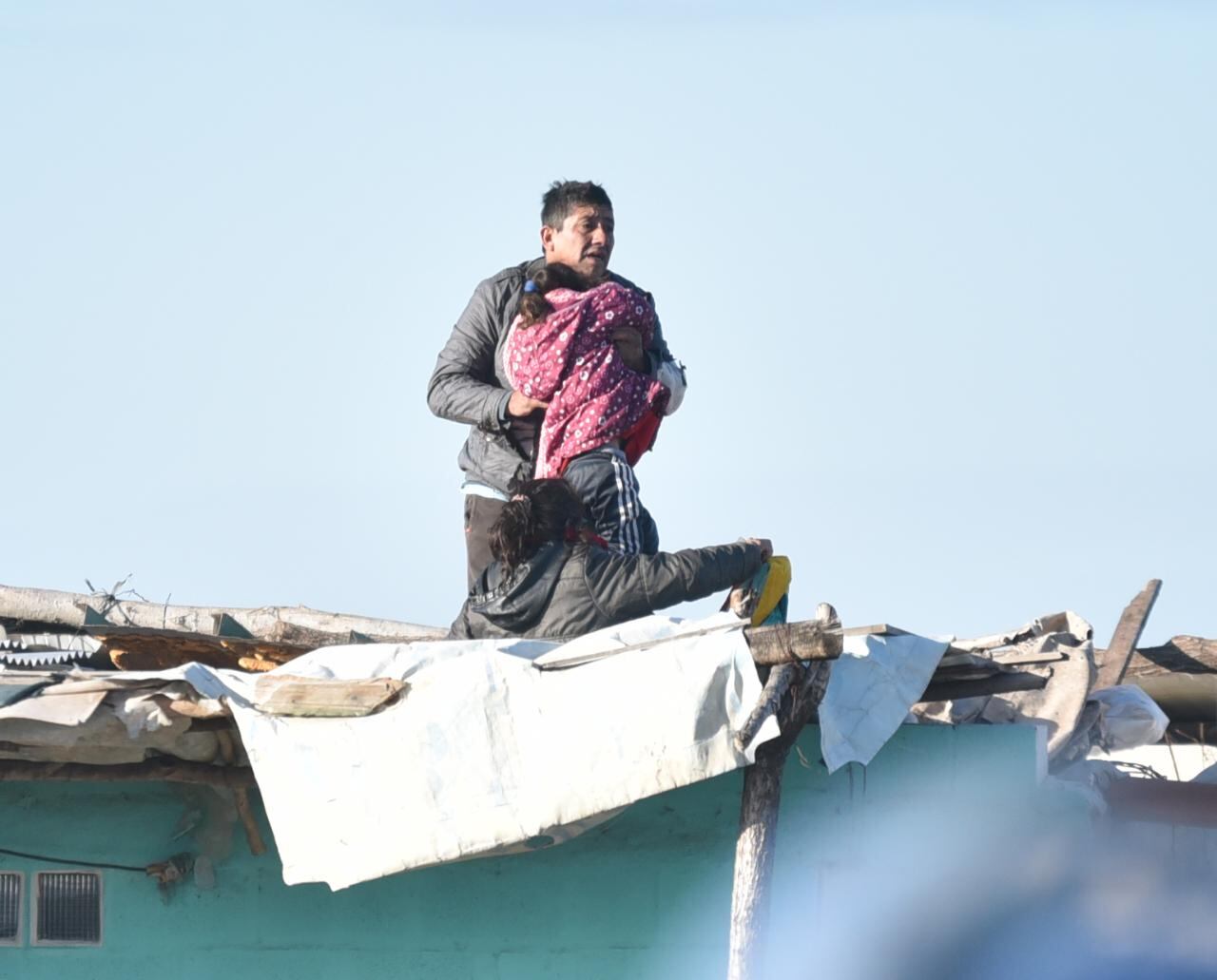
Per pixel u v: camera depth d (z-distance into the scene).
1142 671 37.22
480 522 28.33
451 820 22.27
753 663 21.67
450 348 28.81
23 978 27.23
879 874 26.12
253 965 26.81
